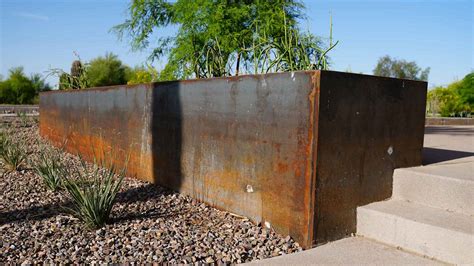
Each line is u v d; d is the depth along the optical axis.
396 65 34.69
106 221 2.77
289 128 2.42
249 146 2.74
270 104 2.56
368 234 2.47
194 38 7.61
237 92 2.85
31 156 5.50
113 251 2.26
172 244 2.36
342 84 2.38
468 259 2.01
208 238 2.45
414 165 2.93
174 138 3.62
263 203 2.63
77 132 5.91
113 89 4.77
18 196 3.54
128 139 4.46
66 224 2.78
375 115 2.60
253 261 2.08
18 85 28.55
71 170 4.56
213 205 3.12
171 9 8.57
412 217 2.29
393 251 2.25
